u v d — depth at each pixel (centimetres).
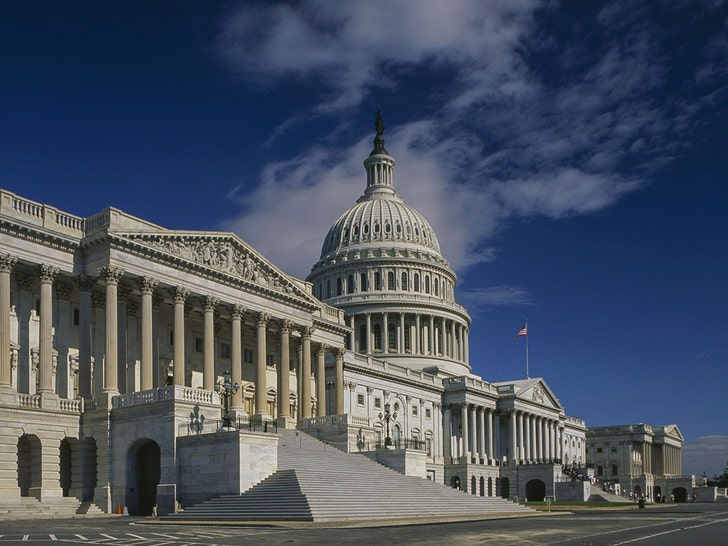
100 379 7275
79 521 5391
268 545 3531
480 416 15638
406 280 17812
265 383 8581
